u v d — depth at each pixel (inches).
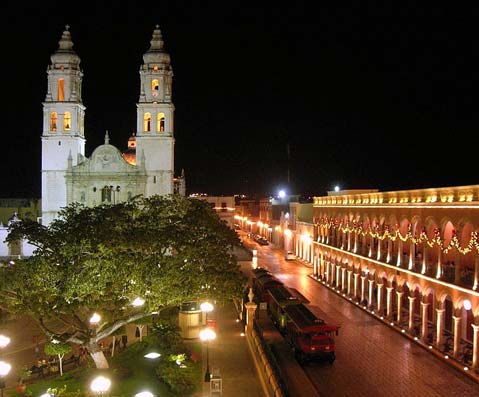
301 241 3996.1
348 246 2500.0
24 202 5049.2
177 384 1311.5
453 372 1483.8
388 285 2010.3
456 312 1550.2
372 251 2197.3
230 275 1425.9
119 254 1268.5
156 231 1366.9
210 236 1507.1
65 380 1371.8
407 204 1861.5
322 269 2984.7
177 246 1376.7
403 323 1927.9
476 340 1444.4
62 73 3631.9
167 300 1347.2
